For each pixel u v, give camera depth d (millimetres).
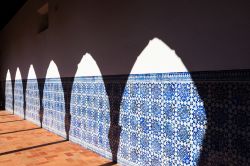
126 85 4129
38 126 7785
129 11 4047
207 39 2906
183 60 3186
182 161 3201
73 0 5652
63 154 4871
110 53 4488
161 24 3488
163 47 3463
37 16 7680
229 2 2686
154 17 3598
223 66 2748
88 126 5180
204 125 2938
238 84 2613
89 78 5117
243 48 2568
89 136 5156
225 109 2729
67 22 5934
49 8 6883
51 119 6906
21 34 9359
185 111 3158
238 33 2611
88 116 5172
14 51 10391
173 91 3316
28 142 5777
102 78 4715
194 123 3051
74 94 5691
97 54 4852
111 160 4500
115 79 4383
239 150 2607
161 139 3494
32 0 8078
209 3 2879
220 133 2775
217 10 2801
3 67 12508
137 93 3902
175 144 3291
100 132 4801
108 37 4531
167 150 3404
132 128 4008
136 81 3920
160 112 3504
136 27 3916
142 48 3809
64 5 6055
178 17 3248
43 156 4762
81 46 5383
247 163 2543
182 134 3199
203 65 2953
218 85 2795
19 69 9742
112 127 4465
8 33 11336
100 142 4805
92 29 4992
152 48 3633
